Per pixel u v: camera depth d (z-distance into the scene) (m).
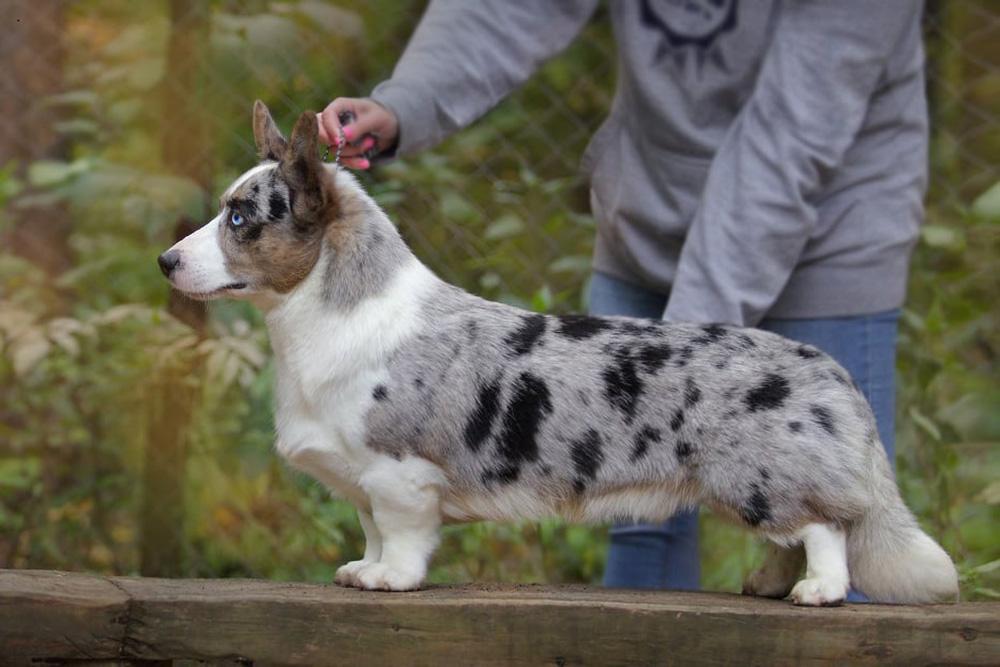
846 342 5.20
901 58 5.09
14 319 6.93
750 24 5.11
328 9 8.02
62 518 7.40
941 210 7.74
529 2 5.43
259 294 4.41
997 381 7.13
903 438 6.64
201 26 7.83
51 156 8.49
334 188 4.39
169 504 7.27
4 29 8.47
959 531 6.34
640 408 4.35
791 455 4.27
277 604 4.03
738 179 4.95
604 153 5.59
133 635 3.99
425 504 4.35
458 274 7.53
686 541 5.69
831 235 5.12
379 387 4.28
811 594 4.24
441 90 5.23
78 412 7.34
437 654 4.07
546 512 4.43
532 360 4.38
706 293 4.91
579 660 4.10
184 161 7.82
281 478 7.16
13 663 3.91
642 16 5.30
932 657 4.12
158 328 6.96
